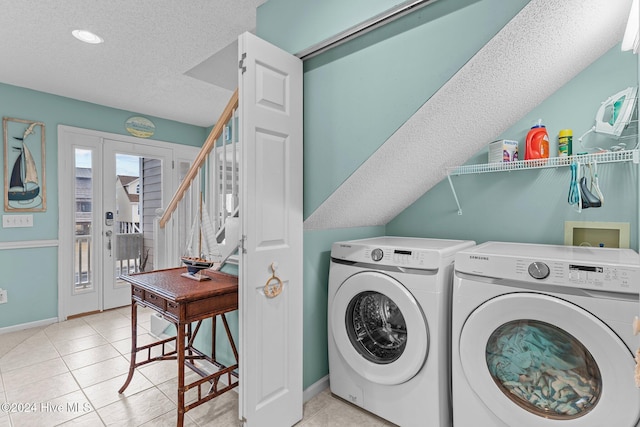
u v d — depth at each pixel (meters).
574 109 1.73
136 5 1.83
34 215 3.10
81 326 3.12
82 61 2.50
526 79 1.46
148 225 3.88
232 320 2.09
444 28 1.24
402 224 2.45
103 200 3.53
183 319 1.58
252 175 1.50
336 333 1.83
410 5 1.29
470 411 1.41
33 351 2.59
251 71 1.47
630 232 1.58
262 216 1.55
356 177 1.59
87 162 3.42
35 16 1.92
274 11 1.79
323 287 2.04
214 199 2.14
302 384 1.84
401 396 1.61
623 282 1.08
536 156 1.75
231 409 1.85
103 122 3.50
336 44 1.57
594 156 1.60
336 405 1.88
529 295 1.23
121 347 2.66
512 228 1.94
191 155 4.23
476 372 1.36
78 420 1.74
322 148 1.67
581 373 1.18
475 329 1.36
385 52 1.41
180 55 2.41
